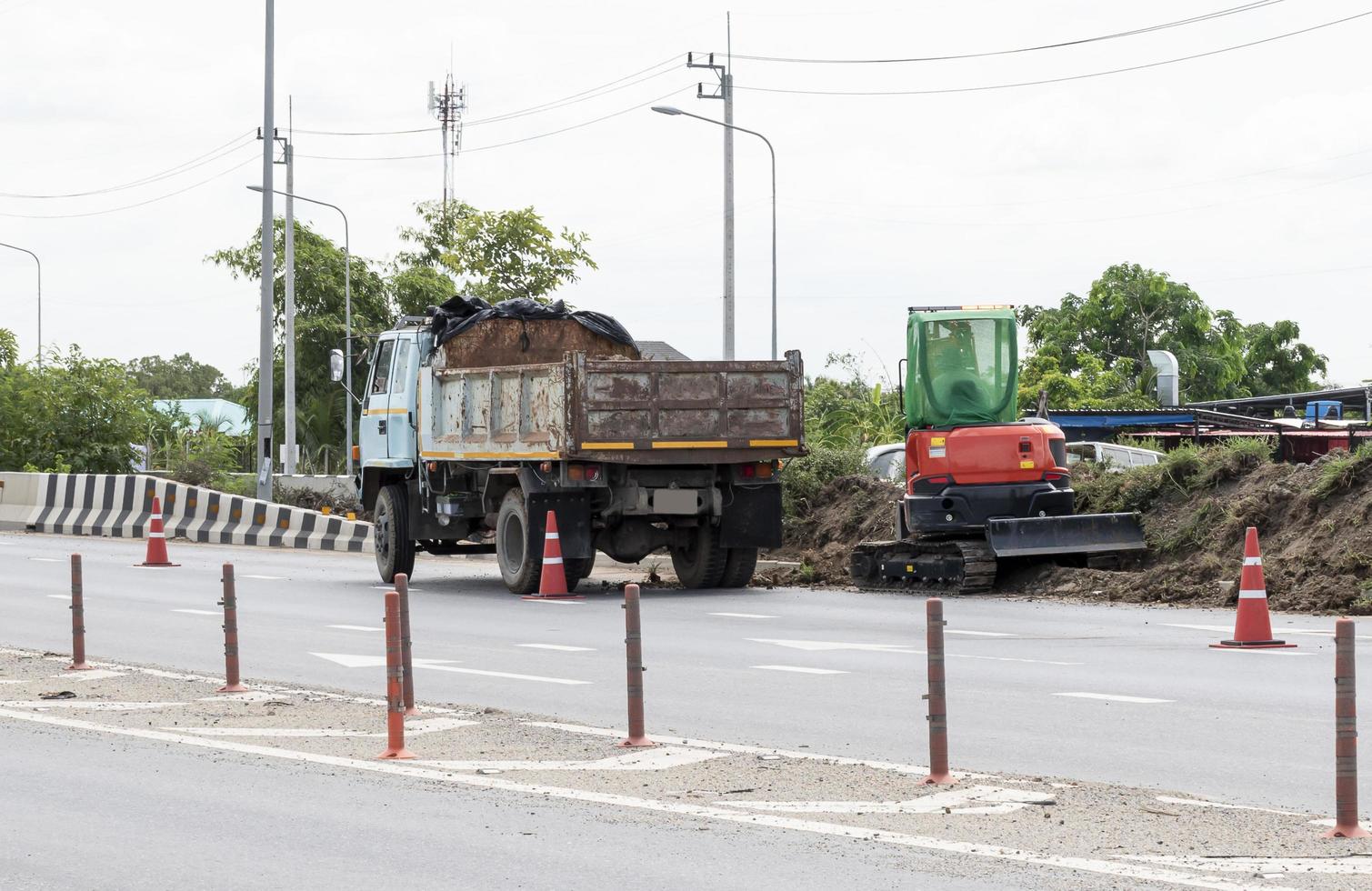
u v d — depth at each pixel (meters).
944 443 23.91
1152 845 8.59
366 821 9.40
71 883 8.12
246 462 79.06
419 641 18.27
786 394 23.66
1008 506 23.77
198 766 11.12
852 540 28.09
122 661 16.91
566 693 14.40
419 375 26.09
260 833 9.13
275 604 22.81
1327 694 13.68
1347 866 8.12
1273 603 20.88
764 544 24.09
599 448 22.69
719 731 12.41
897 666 15.90
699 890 7.85
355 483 28.31
